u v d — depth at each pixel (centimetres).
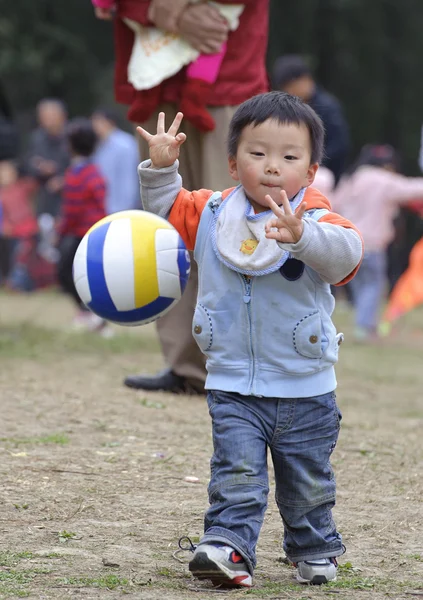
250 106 816
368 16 5906
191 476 1148
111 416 1430
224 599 762
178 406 1516
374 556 910
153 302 860
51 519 973
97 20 5428
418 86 6159
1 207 3944
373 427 1501
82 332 2450
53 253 3978
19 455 1196
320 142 830
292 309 810
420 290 3016
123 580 801
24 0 5100
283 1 5738
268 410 817
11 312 3131
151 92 1464
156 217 867
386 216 2816
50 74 5041
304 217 805
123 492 1074
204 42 1422
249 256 809
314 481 825
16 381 1681
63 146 3759
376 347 2730
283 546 851
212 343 827
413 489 1153
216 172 1456
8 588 772
